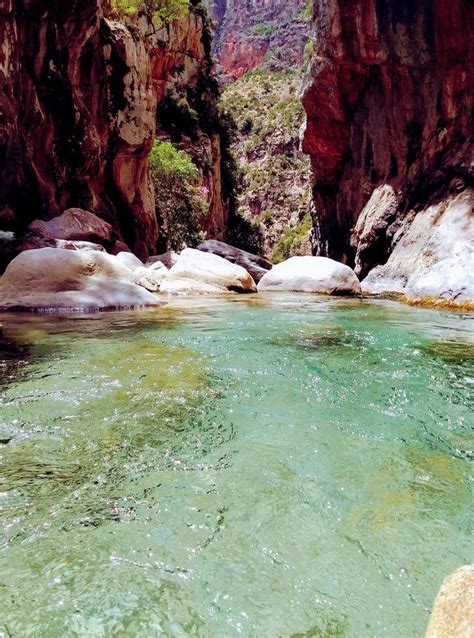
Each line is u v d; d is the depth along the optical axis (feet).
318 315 19.16
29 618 3.48
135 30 58.49
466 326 16.29
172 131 96.58
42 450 6.21
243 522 4.72
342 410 7.91
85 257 24.03
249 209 179.63
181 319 17.66
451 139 36.32
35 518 4.70
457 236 29.76
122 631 3.39
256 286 34.37
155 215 64.59
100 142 49.08
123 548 4.28
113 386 8.93
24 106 37.63
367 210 44.73
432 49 38.37
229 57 279.69
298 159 178.40
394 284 34.99
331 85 48.47
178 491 5.27
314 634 3.41
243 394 8.63
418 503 5.13
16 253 30.63
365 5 41.78
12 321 17.01
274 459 6.09
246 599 3.72
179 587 3.83
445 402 8.36
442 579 3.99
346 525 4.71
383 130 44.39
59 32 42.11
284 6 277.85
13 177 35.45
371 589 3.86
